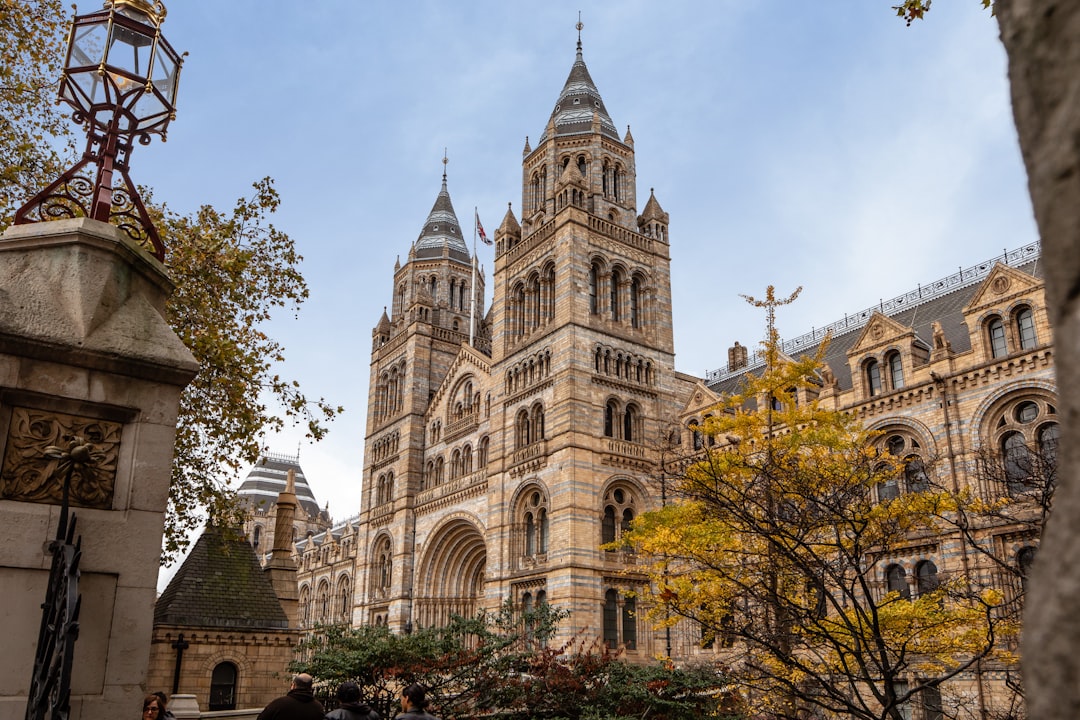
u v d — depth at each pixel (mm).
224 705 34312
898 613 21312
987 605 16891
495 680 23156
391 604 74812
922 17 13469
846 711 16109
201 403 26328
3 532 7766
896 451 44906
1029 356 39438
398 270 95000
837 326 62625
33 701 6793
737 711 24172
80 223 8664
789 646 19469
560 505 56938
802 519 18188
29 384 8117
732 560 24859
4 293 8180
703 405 59375
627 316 64750
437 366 83875
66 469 8016
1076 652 1740
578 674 23688
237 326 28125
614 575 56375
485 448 70125
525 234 69875
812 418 27094
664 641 54500
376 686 22922
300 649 27062
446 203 98625
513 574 60156
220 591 36562
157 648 33719
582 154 68688
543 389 61844
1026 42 2193
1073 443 1921
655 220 69188
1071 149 1989
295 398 28797
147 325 8883
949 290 54312
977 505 21953
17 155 22891
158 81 9719
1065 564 1845
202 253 25797
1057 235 2029
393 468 81375
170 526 26203
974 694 30578
